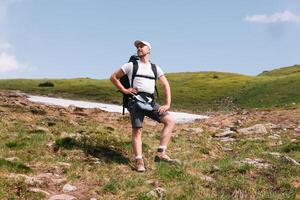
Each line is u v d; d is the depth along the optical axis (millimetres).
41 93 76500
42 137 12852
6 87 84375
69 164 10492
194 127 20344
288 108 31219
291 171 10766
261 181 9828
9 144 11867
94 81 101938
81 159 10961
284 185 9633
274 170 10797
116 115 22359
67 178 9516
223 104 66375
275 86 70188
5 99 25016
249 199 8820
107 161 10969
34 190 8453
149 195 8453
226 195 8898
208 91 81812
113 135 13664
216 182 9562
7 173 9289
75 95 75562
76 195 8641
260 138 16719
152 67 10828
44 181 9109
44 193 8398
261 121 22828
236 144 15406
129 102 10625
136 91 10594
